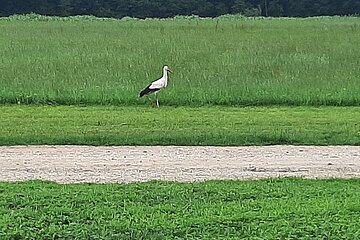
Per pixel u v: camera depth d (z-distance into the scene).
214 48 34.19
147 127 16.83
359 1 87.88
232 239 9.22
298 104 20.78
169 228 9.57
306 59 28.52
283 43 37.59
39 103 20.69
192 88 21.69
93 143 15.34
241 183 11.79
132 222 9.76
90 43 37.47
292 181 11.98
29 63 26.98
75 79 23.20
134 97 20.77
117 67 25.89
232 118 18.25
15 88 21.66
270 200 10.78
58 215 10.07
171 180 12.09
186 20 71.94
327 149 14.91
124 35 44.47
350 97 20.91
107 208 10.34
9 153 14.23
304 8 89.31
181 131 16.27
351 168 13.20
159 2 86.88
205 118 18.22
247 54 30.84
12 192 11.05
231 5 89.38
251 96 20.89
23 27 54.72
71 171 12.73
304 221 9.81
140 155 14.14
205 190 11.30
